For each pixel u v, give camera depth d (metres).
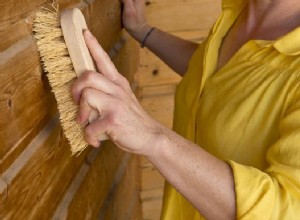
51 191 0.96
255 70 1.01
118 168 1.62
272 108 0.95
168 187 1.23
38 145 0.88
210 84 1.11
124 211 1.71
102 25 1.30
